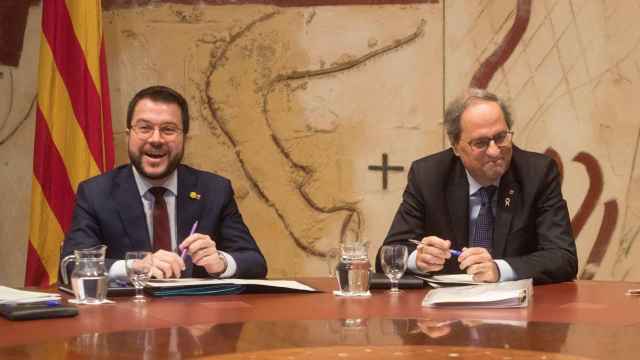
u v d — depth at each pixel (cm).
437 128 467
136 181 319
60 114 417
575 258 303
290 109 472
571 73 460
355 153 471
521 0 462
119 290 248
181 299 240
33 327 189
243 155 473
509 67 462
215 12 472
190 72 472
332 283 283
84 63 420
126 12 473
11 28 467
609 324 191
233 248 318
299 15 470
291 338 171
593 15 459
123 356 153
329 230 472
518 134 462
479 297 221
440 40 467
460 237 322
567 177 461
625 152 457
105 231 309
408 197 334
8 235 469
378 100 470
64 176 415
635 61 455
